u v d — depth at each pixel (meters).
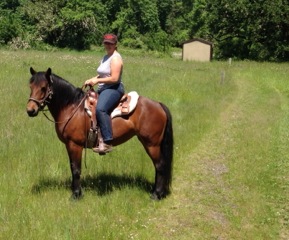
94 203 6.12
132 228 5.70
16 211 5.75
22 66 20.14
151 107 6.26
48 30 58.81
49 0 59.72
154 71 22.92
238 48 51.31
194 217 6.20
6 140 8.48
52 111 6.07
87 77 17.59
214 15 51.50
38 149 8.06
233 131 11.28
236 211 6.49
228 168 8.45
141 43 70.81
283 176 8.09
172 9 94.38
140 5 79.25
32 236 5.13
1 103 11.60
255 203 6.74
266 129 11.55
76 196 6.28
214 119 12.30
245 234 5.77
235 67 30.89
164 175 6.52
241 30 51.22
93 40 66.69
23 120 10.10
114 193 6.52
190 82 18.61
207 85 18.66
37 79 5.66
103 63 6.04
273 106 15.34
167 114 6.38
